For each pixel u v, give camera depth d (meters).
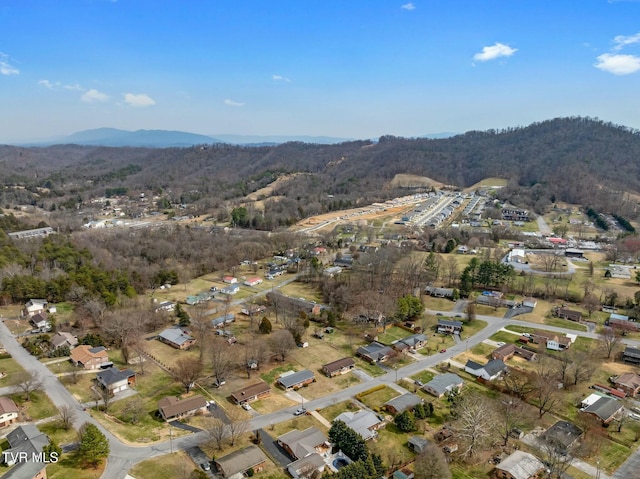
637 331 123.00
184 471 65.31
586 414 83.12
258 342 108.75
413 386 95.31
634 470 70.12
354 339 119.31
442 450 73.19
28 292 132.38
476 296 152.00
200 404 84.00
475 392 90.38
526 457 69.88
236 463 66.31
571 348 113.69
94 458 65.06
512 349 110.06
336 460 71.19
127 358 103.62
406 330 125.94
